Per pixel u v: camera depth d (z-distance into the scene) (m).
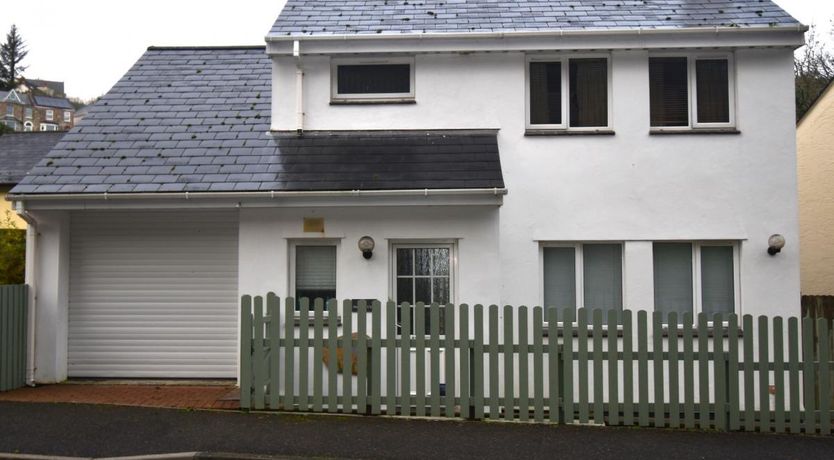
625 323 6.95
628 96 9.30
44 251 8.71
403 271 8.66
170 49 11.91
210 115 9.98
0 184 21.12
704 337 6.92
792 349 6.84
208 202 8.21
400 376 7.60
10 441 6.22
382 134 9.51
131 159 8.85
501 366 7.92
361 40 9.34
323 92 9.62
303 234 8.48
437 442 6.34
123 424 6.77
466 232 8.44
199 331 8.99
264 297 8.45
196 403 7.57
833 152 12.82
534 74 9.62
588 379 7.37
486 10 10.30
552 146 9.30
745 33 9.04
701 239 9.10
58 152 8.97
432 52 9.38
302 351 7.22
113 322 9.02
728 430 6.90
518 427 6.84
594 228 9.17
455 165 8.62
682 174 9.17
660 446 6.35
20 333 8.45
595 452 6.16
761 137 9.17
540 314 7.03
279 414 7.16
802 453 6.21
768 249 9.01
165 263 9.05
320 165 8.72
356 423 6.88
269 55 9.49
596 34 9.11
